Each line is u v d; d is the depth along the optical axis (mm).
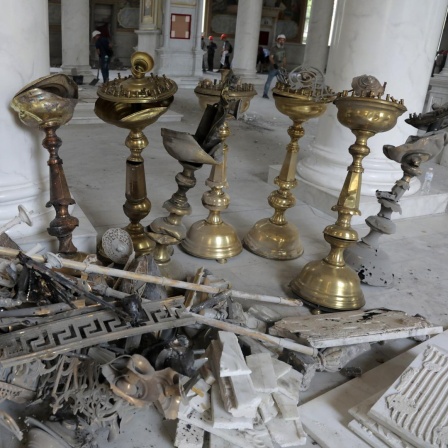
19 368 1839
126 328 2029
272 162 6422
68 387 1889
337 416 2170
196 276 2748
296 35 23016
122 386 1824
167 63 14750
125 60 21297
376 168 4566
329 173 4715
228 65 17906
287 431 2041
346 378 2467
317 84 3236
